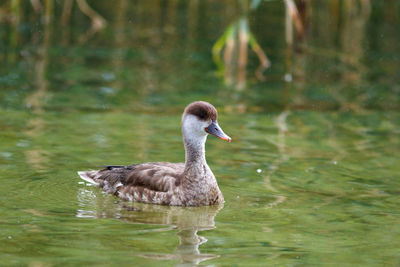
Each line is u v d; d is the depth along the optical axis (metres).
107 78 22.62
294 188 13.63
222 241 10.75
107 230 11.07
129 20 31.36
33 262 9.59
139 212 12.20
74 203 12.50
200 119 12.73
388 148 16.55
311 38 29.44
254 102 20.64
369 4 34.03
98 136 16.50
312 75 24.39
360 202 12.88
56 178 13.66
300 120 18.95
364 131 18.06
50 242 10.40
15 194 12.68
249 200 12.93
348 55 27.16
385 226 11.62
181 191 12.69
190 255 10.07
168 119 18.33
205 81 22.97
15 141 15.82
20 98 19.70
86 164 14.49
